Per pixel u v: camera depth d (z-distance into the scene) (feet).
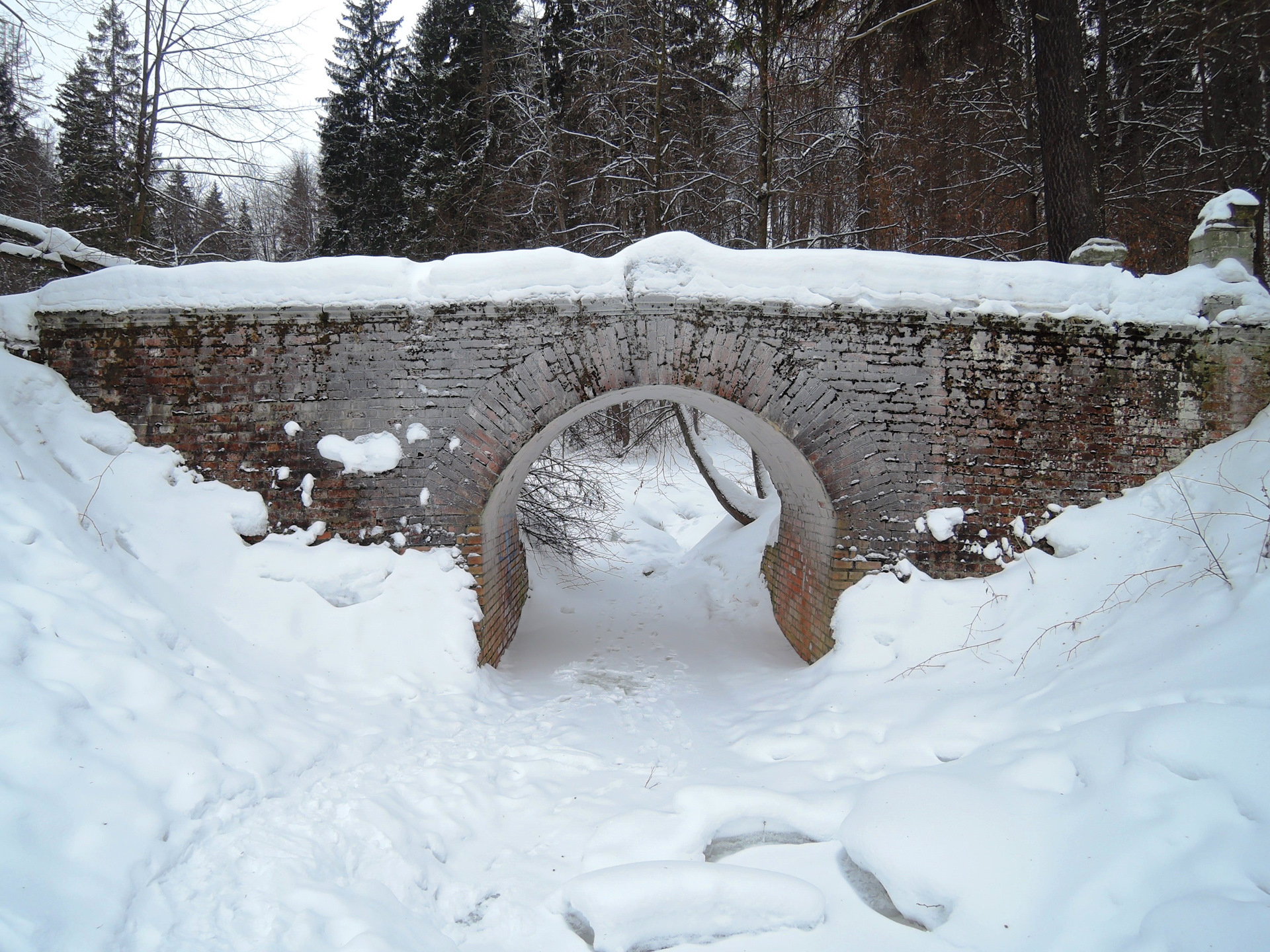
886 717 14.19
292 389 17.34
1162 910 7.11
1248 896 7.04
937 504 17.25
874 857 9.48
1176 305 17.21
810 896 9.07
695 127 42.91
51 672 9.94
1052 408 17.25
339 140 66.44
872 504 17.34
